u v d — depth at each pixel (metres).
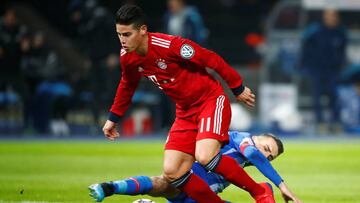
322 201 30.36
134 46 23.94
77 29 81.19
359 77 75.62
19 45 70.56
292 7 74.81
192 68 24.62
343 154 55.66
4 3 85.06
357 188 35.06
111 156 52.03
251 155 24.39
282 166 46.47
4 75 71.44
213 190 25.39
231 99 74.56
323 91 73.88
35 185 34.41
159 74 24.53
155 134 76.12
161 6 93.12
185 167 24.09
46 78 72.00
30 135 73.19
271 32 74.88
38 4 86.56
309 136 74.88
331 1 75.50
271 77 75.06
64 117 74.25
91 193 22.39
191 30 65.50
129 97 26.00
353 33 76.75
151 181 23.91
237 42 89.44
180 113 24.84
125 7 23.77
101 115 73.94
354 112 75.94
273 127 74.88
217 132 23.89
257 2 89.88
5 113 73.81
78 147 60.19
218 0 90.94
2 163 46.22
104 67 70.56
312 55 72.94
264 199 23.97
